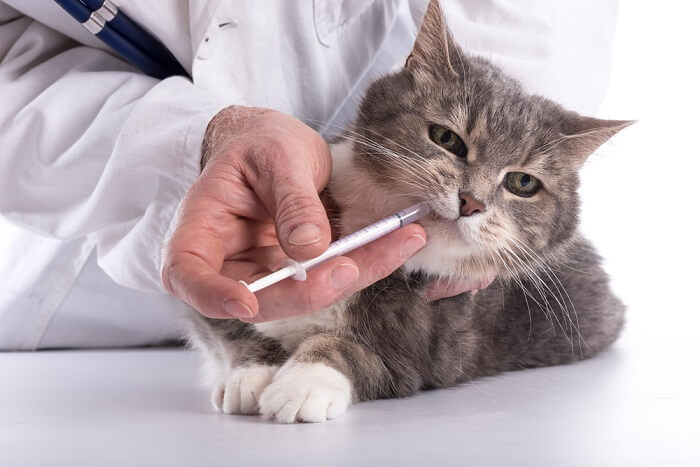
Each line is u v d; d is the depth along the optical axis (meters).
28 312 0.67
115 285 0.68
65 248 0.65
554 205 0.52
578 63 0.67
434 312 0.52
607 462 0.34
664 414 0.42
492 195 0.49
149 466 0.34
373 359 0.49
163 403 0.47
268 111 0.49
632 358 0.64
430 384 0.52
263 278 0.39
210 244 0.39
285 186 0.40
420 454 0.35
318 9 0.60
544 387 0.51
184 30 0.56
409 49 0.68
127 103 0.54
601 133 0.54
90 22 0.55
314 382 0.44
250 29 0.57
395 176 0.48
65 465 0.34
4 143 0.55
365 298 0.50
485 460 0.34
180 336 0.71
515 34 0.65
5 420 0.42
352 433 0.39
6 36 0.60
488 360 0.58
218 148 0.44
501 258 0.50
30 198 0.57
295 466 0.34
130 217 0.53
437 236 0.48
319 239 0.38
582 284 0.65
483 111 0.50
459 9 0.65
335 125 0.61
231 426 0.41
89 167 0.55
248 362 0.49
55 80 0.59
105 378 0.54
